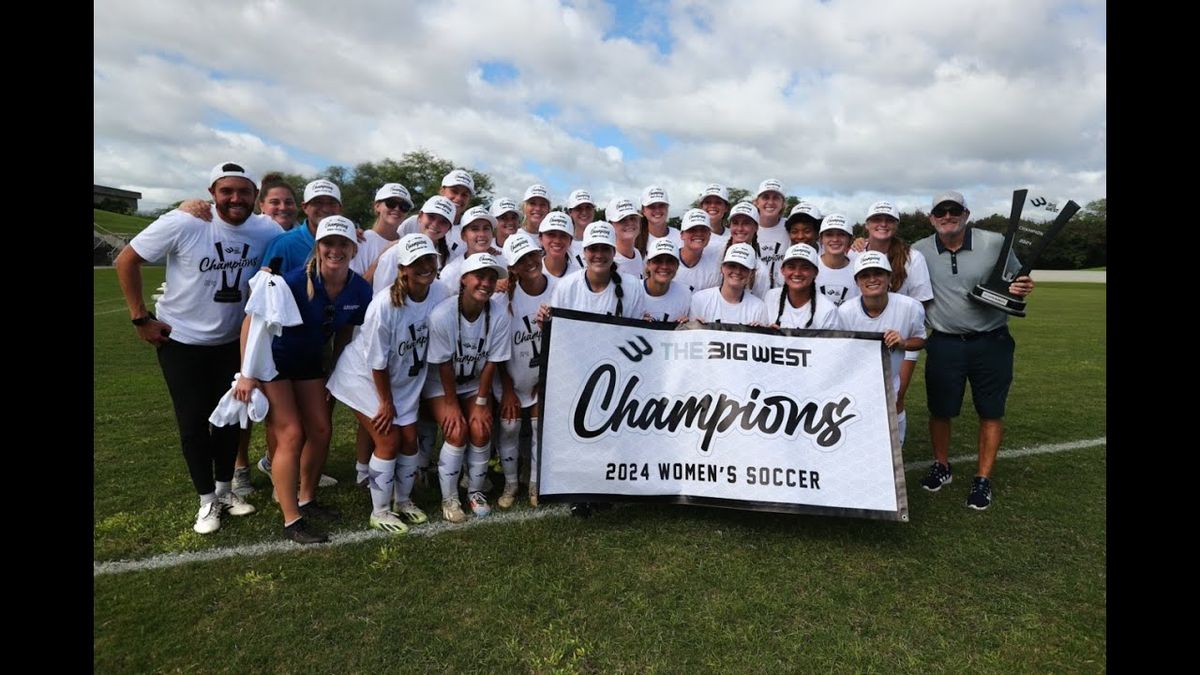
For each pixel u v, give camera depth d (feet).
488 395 14.17
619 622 9.94
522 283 14.56
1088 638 9.73
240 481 14.71
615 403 13.91
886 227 15.65
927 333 16.15
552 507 14.42
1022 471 17.42
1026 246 14.87
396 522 13.14
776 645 9.46
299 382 13.20
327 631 9.62
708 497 13.53
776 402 13.66
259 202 16.43
